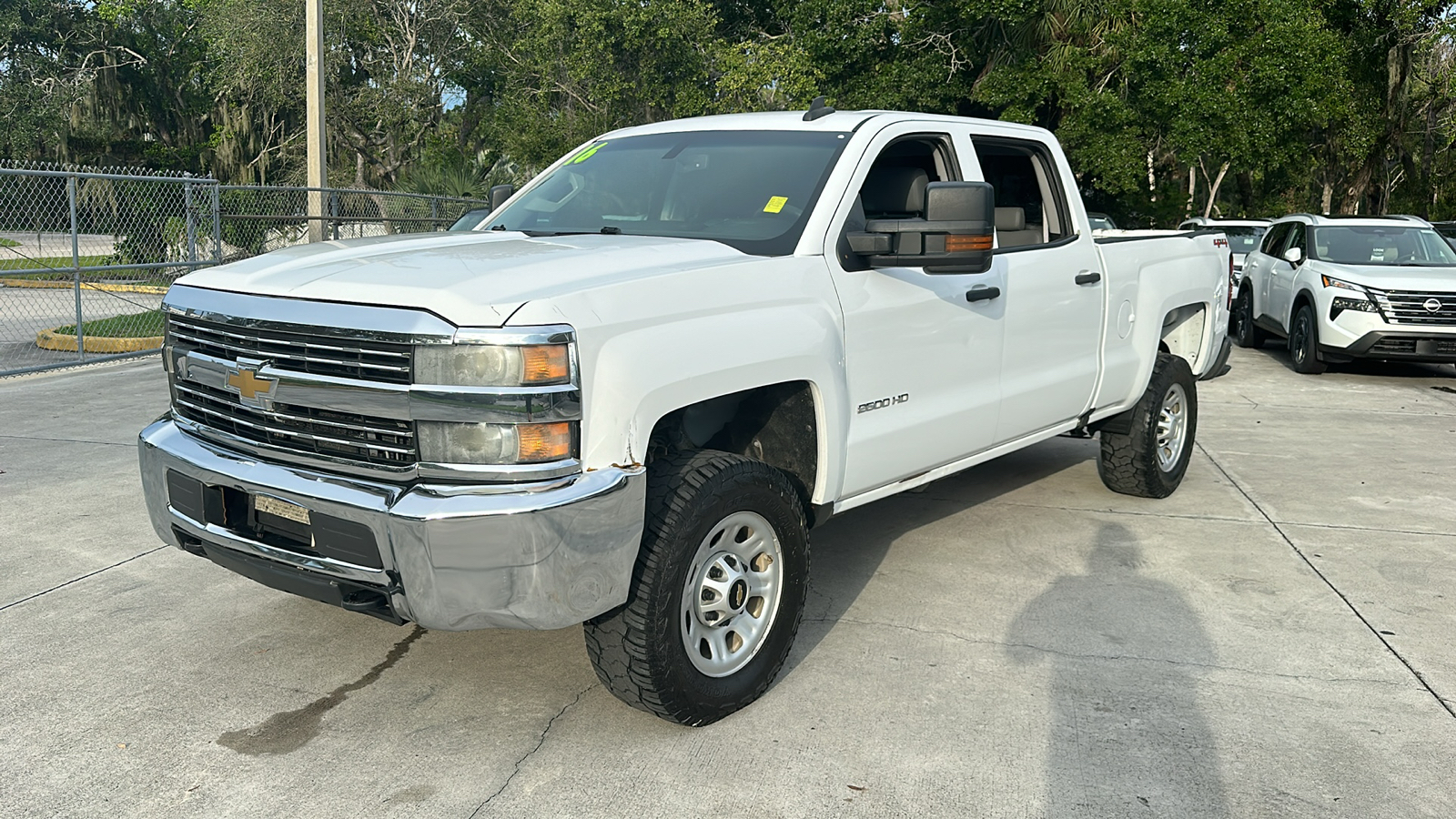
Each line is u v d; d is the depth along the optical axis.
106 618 4.42
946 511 6.15
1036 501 6.38
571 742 3.46
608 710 3.68
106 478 6.56
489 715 3.63
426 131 32.88
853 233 3.99
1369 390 11.14
